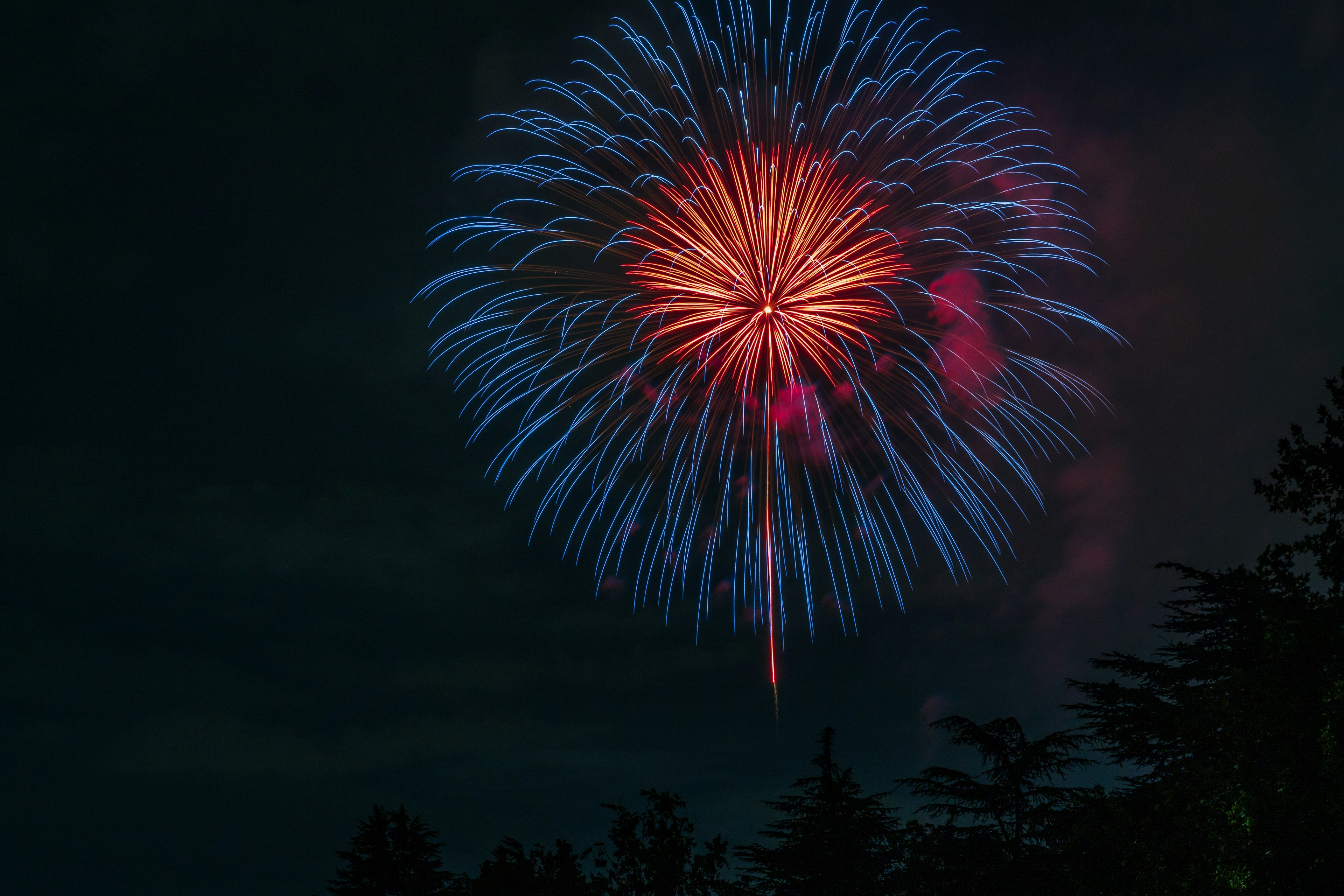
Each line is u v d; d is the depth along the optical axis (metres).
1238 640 29.45
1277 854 18.27
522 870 24.95
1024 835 28.02
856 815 33.69
